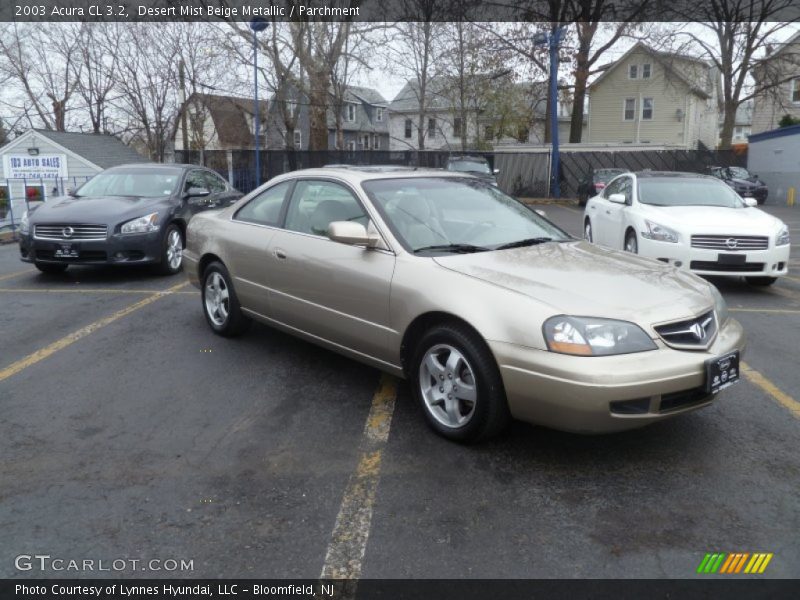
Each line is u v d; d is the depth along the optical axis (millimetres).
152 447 3848
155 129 42031
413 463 3652
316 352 5598
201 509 3195
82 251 8352
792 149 27672
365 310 4301
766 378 5043
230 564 2795
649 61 44000
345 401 4547
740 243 8016
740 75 34469
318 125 29734
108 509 3197
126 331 6223
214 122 44312
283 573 2740
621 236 9367
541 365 3346
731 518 3127
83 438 3959
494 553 2861
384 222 4355
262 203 5539
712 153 32594
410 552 2869
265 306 5289
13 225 14547
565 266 3990
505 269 3893
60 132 29406
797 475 3527
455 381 3791
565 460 3686
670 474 3533
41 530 3023
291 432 4055
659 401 3383
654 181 9602
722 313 3934
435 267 3975
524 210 5156
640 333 3416
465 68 38562
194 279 6168
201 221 6137
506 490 3369
